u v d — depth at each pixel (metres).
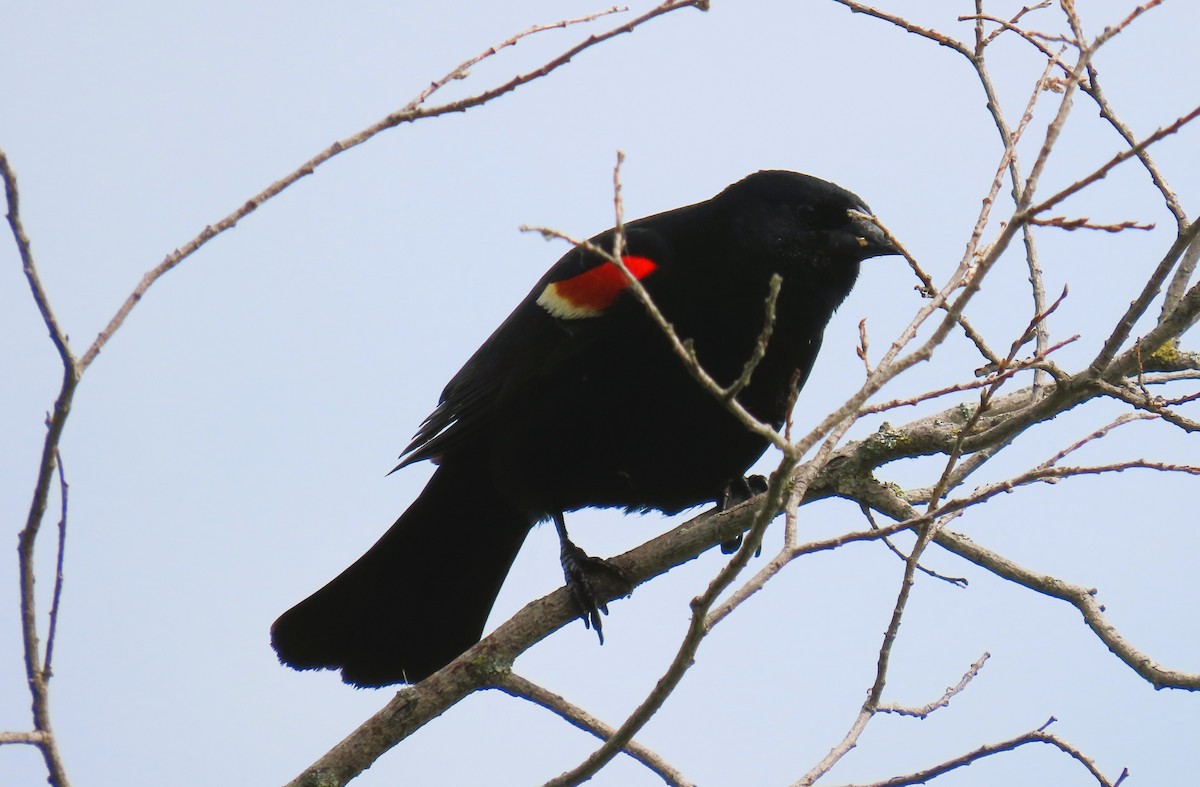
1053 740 7.32
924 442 8.12
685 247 10.04
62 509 5.32
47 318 4.92
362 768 7.84
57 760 5.18
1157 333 7.38
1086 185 5.56
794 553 6.07
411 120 5.75
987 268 5.55
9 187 4.78
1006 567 8.01
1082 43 7.29
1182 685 7.45
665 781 8.25
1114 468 6.52
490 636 8.39
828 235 9.95
